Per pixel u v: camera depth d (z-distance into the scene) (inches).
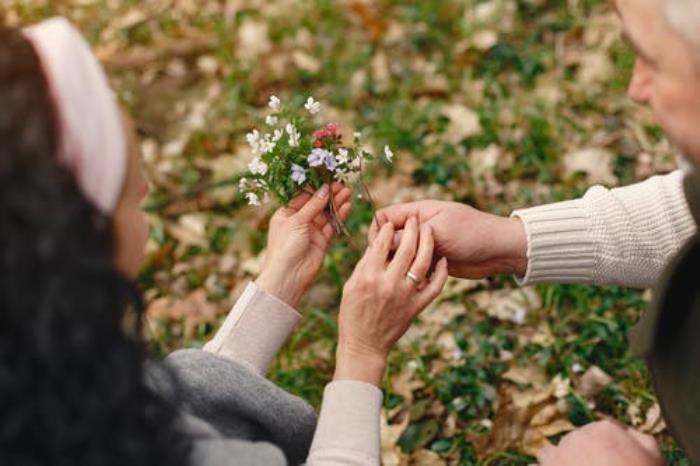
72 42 49.9
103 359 47.5
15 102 46.4
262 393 75.9
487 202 142.6
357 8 178.9
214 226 147.0
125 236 54.4
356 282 76.9
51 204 45.5
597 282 87.4
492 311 127.7
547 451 74.6
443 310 128.8
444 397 118.7
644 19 54.8
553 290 126.6
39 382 46.3
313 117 159.6
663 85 55.2
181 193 153.0
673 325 64.1
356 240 137.7
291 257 81.1
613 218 84.1
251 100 167.5
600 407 116.5
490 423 116.6
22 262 44.9
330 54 172.6
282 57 173.3
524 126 151.3
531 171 145.0
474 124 153.4
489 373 120.7
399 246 79.1
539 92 157.2
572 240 85.0
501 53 164.1
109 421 48.2
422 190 145.6
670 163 141.7
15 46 48.5
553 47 164.9
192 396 73.4
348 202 83.7
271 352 80.5
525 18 170.7
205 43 179.8
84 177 48.8
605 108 151.6
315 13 180.2
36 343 45.4
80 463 48.1
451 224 85.2
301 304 133.7
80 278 46.0
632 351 68.4
